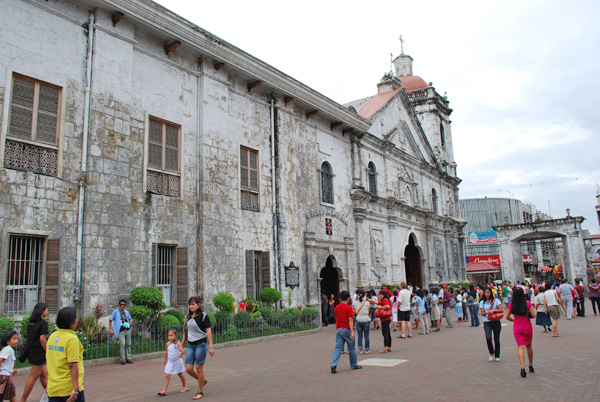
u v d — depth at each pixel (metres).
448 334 16.86
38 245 12.59
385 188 29.56
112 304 13.55
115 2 14.43
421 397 7.40
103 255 13.56
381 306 12.80
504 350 12.29
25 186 12.30
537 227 44.03
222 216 17.52
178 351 8.41
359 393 7.85
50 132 13.12
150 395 8.23
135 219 14.66
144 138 15.47
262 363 11.37
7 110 12.18
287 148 21.72
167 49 16.72
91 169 13.65
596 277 23.58
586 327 17.22
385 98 32.19
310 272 21.81
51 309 12.38
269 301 18.48
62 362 5.53
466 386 8.07
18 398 8.02
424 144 36.50
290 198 21.45
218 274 16.92
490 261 58.19
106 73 14.43
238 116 19.33
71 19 13.88
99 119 14.05
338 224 24.67
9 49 12.41
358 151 27.17
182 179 16.50
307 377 9.47
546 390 7.53
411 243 32.47
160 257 15.61
